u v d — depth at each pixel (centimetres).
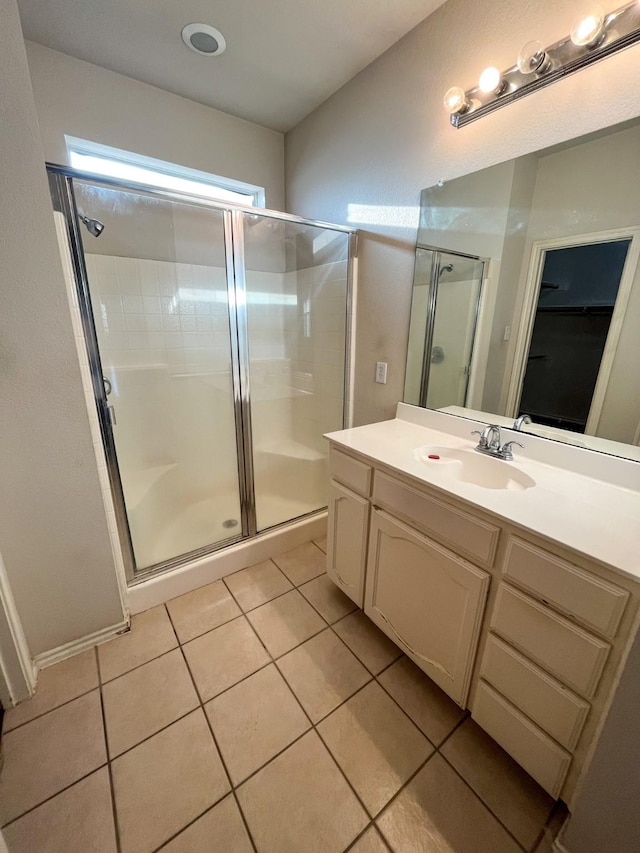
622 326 110
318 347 230
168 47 160
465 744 115
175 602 170
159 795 101
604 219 109
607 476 115
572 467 123
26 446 119
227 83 185
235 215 184
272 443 245
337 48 160
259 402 235
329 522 167
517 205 128
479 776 106
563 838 88
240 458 207
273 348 238
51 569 132
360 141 183
